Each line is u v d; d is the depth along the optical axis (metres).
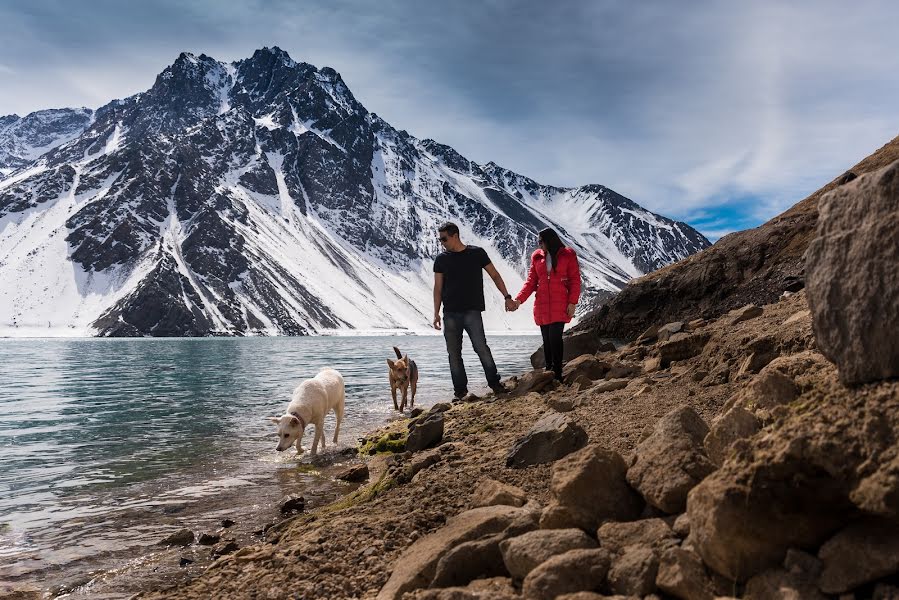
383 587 3.06
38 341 99.44
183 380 21.28
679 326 12.06
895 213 2.06
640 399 6.11
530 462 4.60
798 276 17.45
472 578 2.81
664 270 26.67
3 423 11.27
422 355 39.00
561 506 2.84
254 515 5.49
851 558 1.80
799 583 1.87
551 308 9.63
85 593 3.83
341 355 41.19
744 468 2.07
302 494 6.17
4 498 6.10
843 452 1.85
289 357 38.47
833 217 2.34
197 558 4.41
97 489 6.46
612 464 2.99
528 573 2.51
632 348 12.67
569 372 9.60
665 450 2.85
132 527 5.18
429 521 3.91
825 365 3.25
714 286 22.55
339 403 9.61
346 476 6.77
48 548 4.67
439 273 9.95
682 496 2.57
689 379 6.58
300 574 3.55
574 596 2.16
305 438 9.77
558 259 9.62
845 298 2.18
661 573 2.19
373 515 4.36
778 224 22.23
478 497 3.85
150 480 6.86
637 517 2.84
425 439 7.03
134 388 18.19
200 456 8.23
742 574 2.02
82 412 12.70
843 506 1.88
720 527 2.03
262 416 11.94
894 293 1.98
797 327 5.42
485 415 8.07
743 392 3.45
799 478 1.92
